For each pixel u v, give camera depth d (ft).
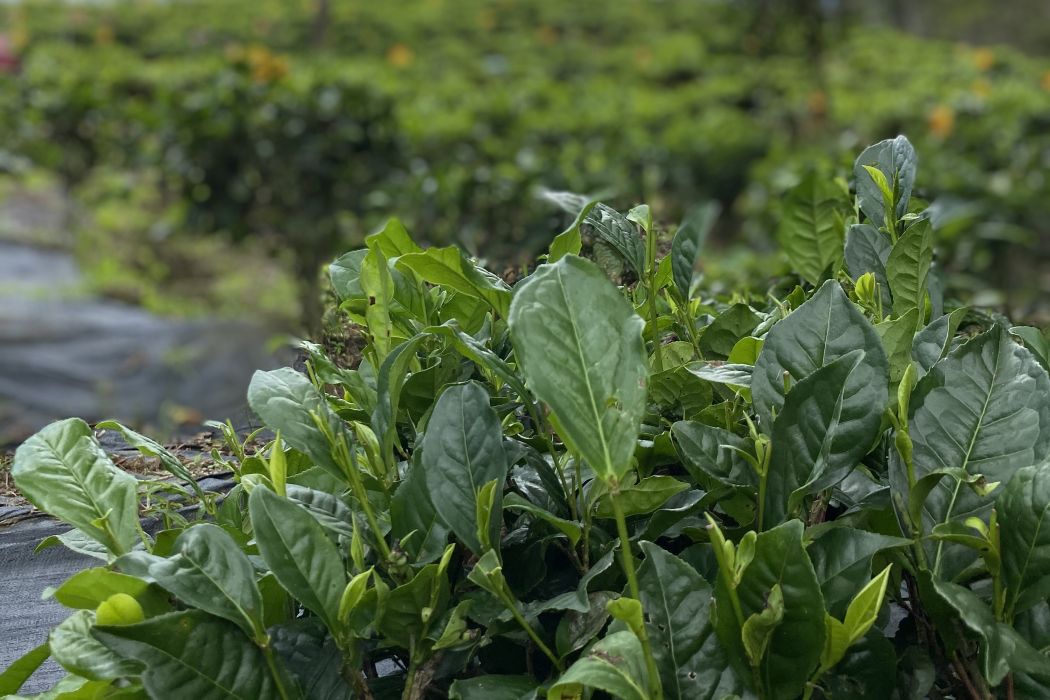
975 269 20.59
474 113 28.12
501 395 4.83
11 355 20.11
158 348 21.01
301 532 3.75
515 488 4.35
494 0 67.56
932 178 23.73
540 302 3.54
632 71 50.39
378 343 4.43
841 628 3.42
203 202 24.56
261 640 3.69
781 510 3.79
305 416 4.04
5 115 30.07
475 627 4.13
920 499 3.70
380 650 4.30
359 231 23.76
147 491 5.21
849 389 3.76
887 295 5.16
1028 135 27.58
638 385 3.49
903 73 42.34
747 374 4.17
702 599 3.72
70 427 4.27
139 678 3.73
